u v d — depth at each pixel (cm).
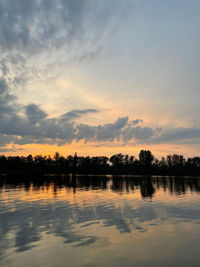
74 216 1526
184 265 761
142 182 5981
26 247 934
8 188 3844
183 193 3014
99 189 3691
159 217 1487
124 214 1587
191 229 1198
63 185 4656
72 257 830
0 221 1391
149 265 763
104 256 840
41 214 1599
